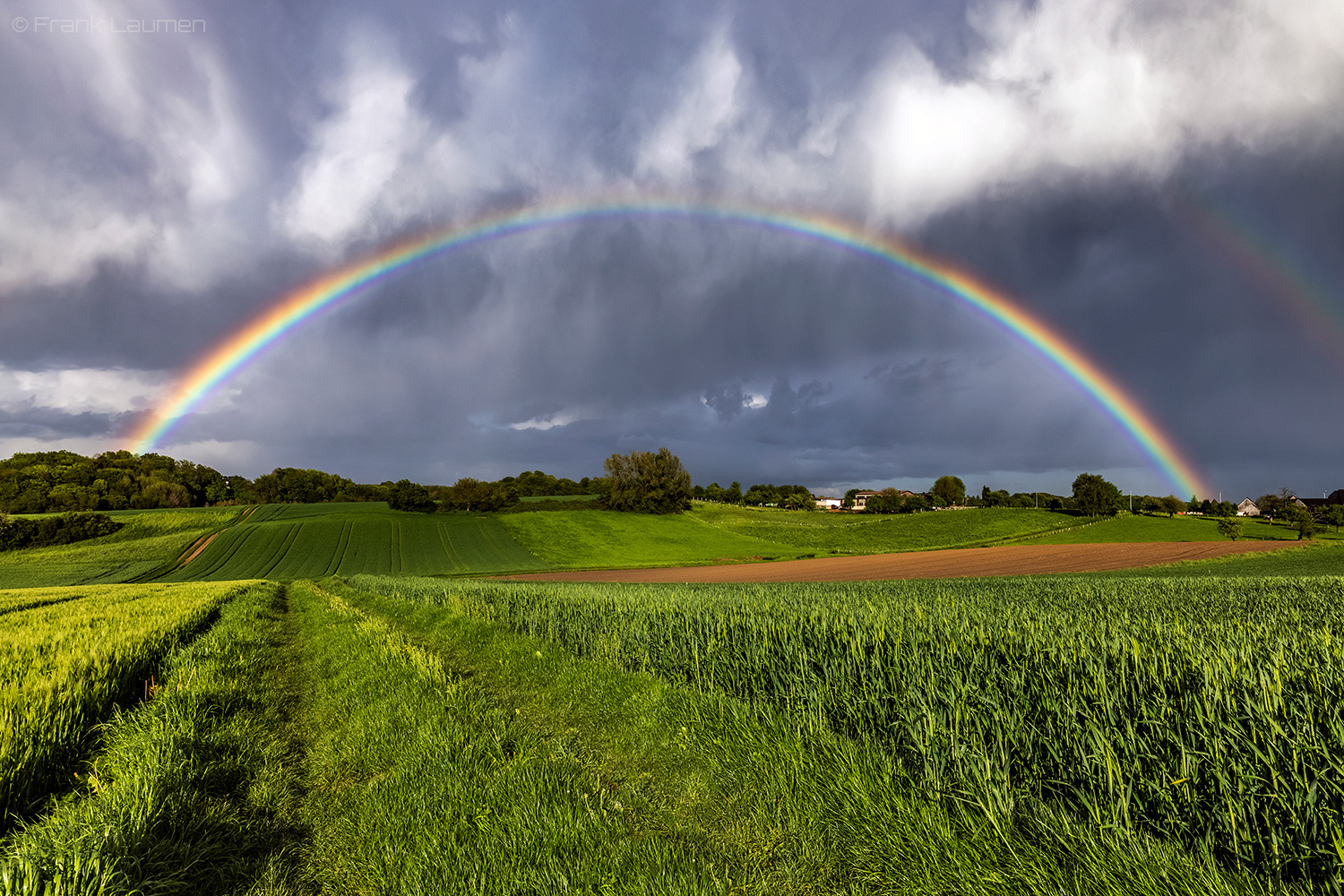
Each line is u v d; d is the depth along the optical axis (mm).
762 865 3920
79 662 8422
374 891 3639
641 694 7559
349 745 6215
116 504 117062
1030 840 3574
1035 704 4555
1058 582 25844
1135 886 3021
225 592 28234
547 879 3457
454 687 7590
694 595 15750
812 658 6520
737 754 5457
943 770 4227
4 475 119000
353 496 152000
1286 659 4938
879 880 3688
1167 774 3613
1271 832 3139
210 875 3875
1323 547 55562
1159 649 5371
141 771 4742
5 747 4906
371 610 21609
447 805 4418
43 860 3395
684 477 120812
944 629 6695
